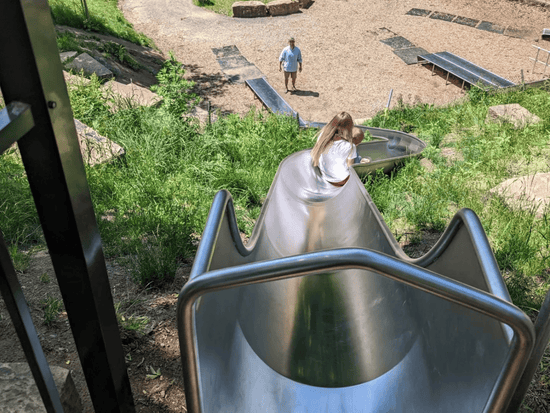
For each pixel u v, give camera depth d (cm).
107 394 168
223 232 257
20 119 103
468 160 796
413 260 301
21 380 215
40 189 122
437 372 228
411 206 620
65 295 143
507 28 1980
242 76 1620
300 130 987
